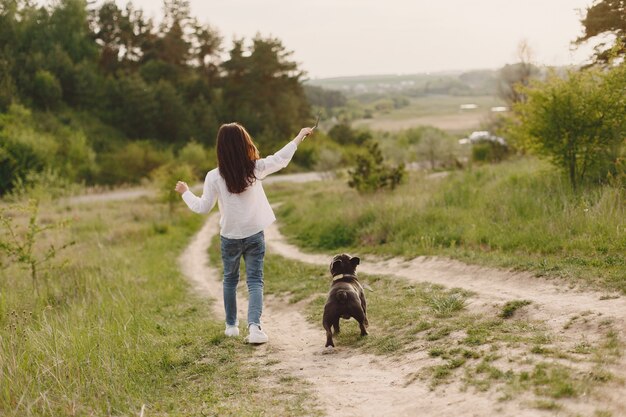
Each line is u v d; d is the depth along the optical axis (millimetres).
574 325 5352
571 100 11672
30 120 65000
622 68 11641
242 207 5852
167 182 28516
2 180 44906
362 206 16531
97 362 5484
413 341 5625
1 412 4461
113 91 78062
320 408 4227
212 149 73812
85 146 59156
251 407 4348
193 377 5359
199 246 20625
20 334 6160
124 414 4406
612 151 11773
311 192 30641
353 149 73250
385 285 9109
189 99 85250
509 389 3834
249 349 6086
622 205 9617
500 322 5832
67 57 78688
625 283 6453
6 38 82625
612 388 3691
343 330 6641
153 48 93562
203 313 9109
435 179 20844
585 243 8617
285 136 85062
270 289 10477
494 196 13242
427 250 11180
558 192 11797
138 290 11008
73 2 88375
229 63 88250
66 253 15328
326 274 11320
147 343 6516
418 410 3930
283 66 91062
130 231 22438
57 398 4734
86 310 8367
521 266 8125
